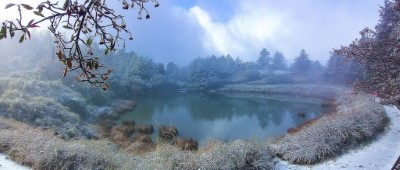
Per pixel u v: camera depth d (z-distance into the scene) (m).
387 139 11.88
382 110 16.58
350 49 5.27
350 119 12.70
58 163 8.53
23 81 25.98
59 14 1.18
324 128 11.23
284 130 23.39
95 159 8.70
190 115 33.81
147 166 7.99
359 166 8.87
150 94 63.97
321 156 9.61
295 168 8.99
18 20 1.15
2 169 8.72
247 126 26.05
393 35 5.14
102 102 36.91
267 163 8.76
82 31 1.28
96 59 1.35
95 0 1.23
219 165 8.27
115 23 1.33
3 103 17.16
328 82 66.19
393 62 4.98
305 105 41.44
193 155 8.75
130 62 79.94
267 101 49.16
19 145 10.05
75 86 33.78
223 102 48.81
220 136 21.94
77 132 17.05
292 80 81.19
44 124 16.73
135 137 19.39
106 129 22.47
